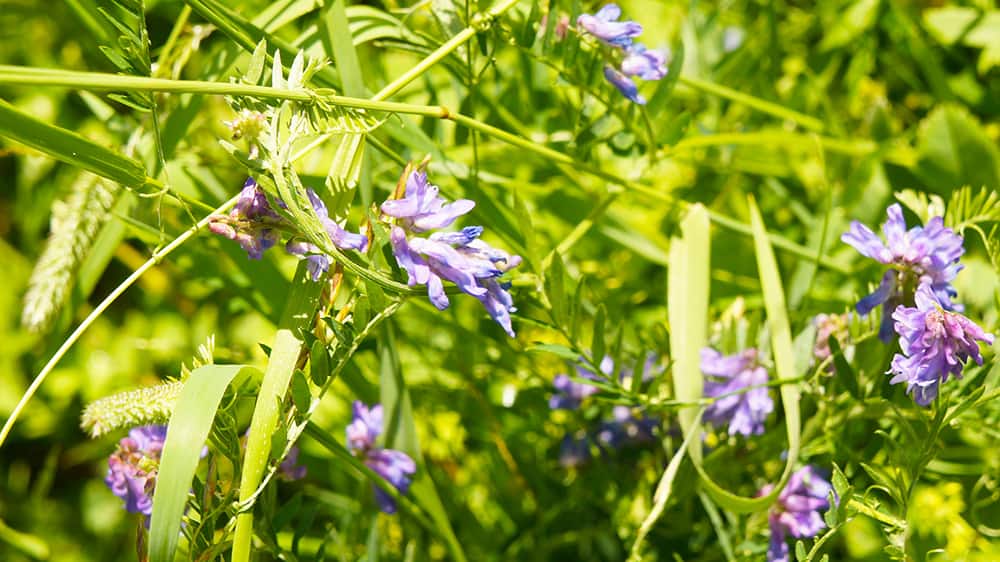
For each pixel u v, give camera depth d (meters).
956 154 0.61
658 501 0.51
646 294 0.62
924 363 0.46
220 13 0.50
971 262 0.58
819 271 0.61
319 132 0.46
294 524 0.59
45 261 0.53
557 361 0.60
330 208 0.47
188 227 0.57
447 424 0.61
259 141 0.44
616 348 0.52
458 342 0.60
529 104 0.59
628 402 0.53
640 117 0.55
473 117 0.54
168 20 0.63
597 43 0.51
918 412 0.49
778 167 0.63
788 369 0.51
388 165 0.57
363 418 0.53
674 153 0.58
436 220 0.45
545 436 0.59
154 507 0.43
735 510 0.50
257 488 0.46
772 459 0.54
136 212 0.56
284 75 0.52
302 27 0.59
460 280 0.45
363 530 0.57
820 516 0.53
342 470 0.59
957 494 0.56
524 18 0.55
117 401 0.46
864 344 0.52
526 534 0.58
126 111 0.60
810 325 0.53
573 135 0.54
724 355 0.54
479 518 0.61
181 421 0.44
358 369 0.55
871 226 0.62
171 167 0.57
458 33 0.51
